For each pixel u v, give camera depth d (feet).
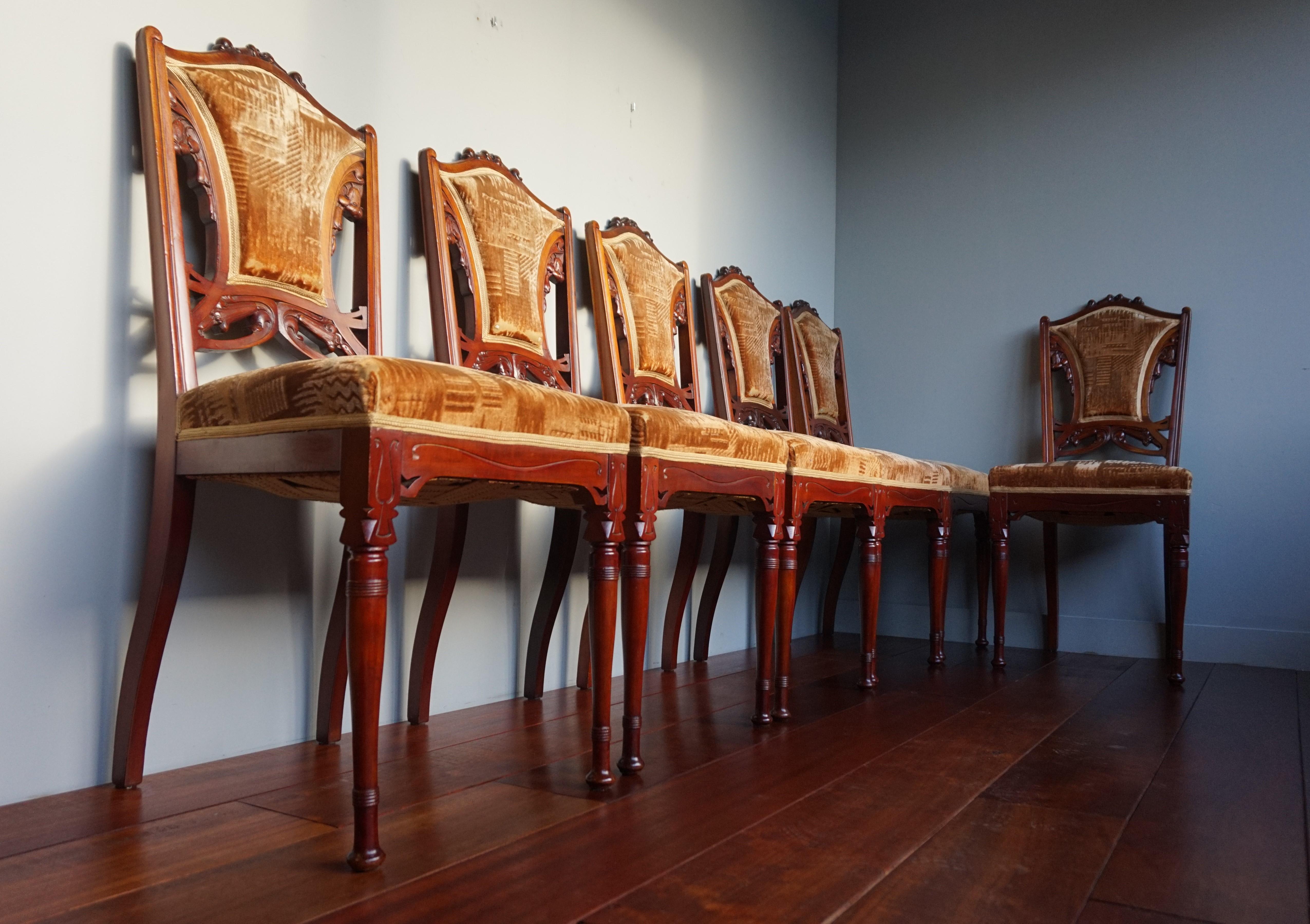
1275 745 5.32
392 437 3.38
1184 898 3.08
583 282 7.26
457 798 4.08
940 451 10.69
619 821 3.80
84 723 4.20
